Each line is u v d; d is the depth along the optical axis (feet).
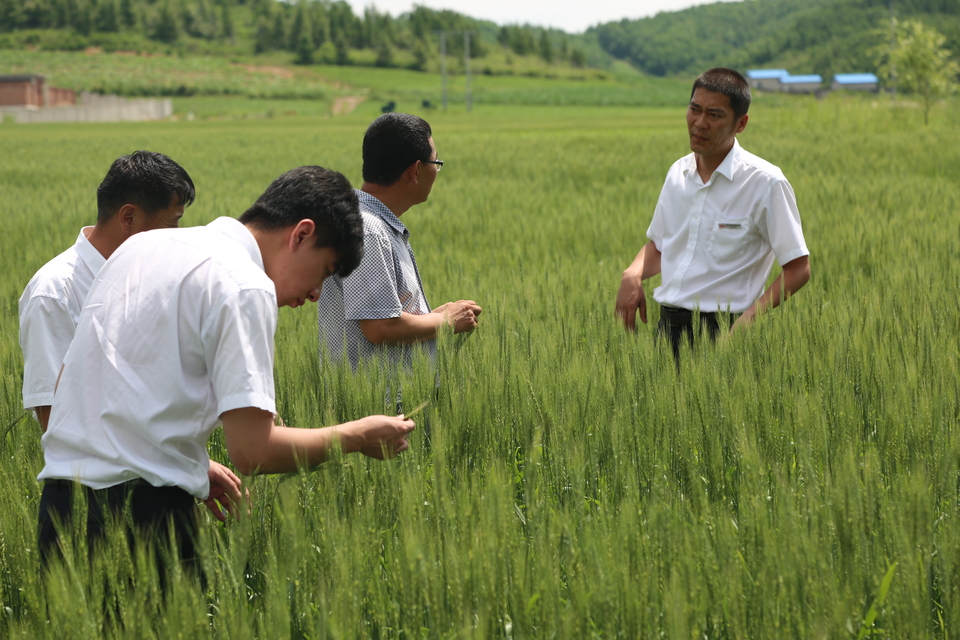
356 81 549.54
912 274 18.63
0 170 73.67
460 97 410.52
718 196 13.96
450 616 6.57
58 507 7.24
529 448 9.72
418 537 6.95
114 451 6.88
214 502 8.86
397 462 9.17
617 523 7.40
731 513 8.44
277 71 561.43
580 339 14.43
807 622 6.40
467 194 49.34
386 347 10.82
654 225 15.24
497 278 22.91
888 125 100.58
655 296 14.98
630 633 6.25
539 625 6.40
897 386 10.25
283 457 6.94
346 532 7.15
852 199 39.04
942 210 33.91
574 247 30.71
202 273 6.85
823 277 21.74
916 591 6.30
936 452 8.96
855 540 6.84
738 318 13.00
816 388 10.57
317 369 10.46
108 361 6.89
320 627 6.08
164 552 6.62
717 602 6.53
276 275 7.28
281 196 7.20
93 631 6.00
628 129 150.41
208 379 7.04
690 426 9.53
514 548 6.93
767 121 117.29
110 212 8.81
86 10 636.89
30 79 357.82
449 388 9.80
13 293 20.95
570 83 568.00
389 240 10.68
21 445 9.85
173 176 8.86
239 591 6.55
